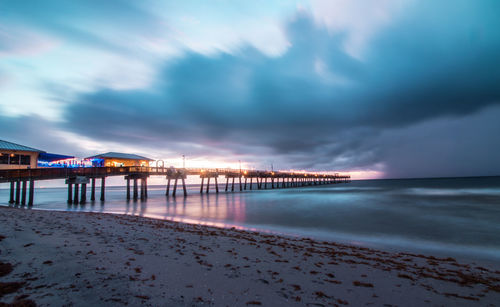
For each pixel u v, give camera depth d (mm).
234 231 13961
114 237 9188
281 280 5855
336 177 150625
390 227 16938
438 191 54688
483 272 8148
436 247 11953
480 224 17641
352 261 8234
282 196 45875
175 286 4961
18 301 3793
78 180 31625
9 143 32688
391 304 4988
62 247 6930
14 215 13539
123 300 4121
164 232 11383
